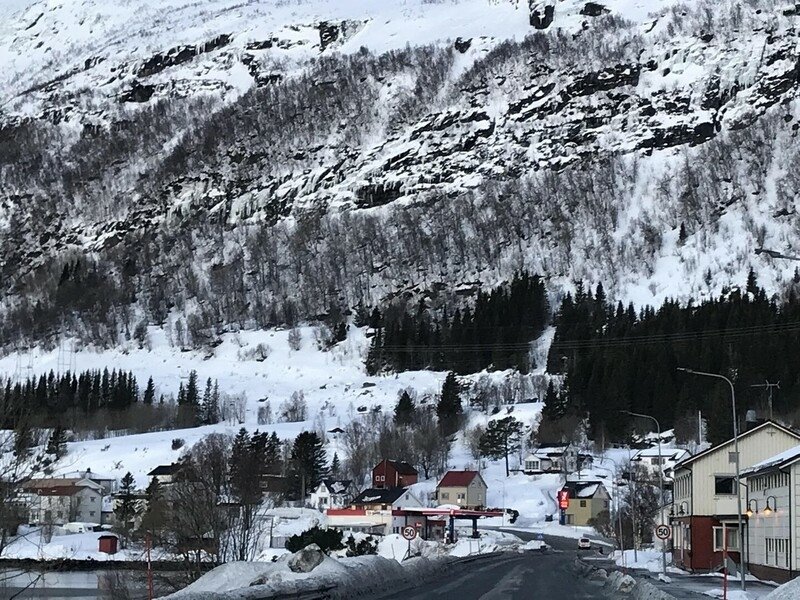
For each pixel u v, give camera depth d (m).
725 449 73.81
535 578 58.84
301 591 32.16
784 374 159.75
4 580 30.86
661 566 77.38
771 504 61.19
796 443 72.75
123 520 95.88
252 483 71.00
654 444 168.38
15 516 27.41
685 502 78.25
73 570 83.69
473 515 122.56
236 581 37.62
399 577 47.62
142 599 48.31
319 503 144.50
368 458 168.25
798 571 55.75
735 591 45.72
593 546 119.12
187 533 56.06
